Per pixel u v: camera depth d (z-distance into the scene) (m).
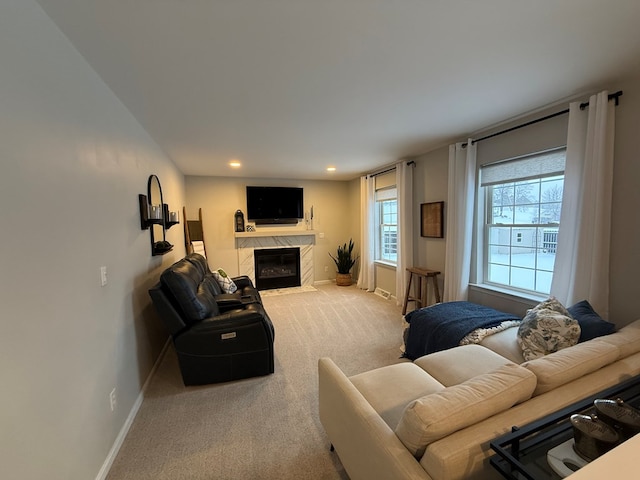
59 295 1.25
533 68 1.84
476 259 3.29
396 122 2.77
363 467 1.16
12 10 1.04
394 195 4.87
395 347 3.05
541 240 2.71
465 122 2.80
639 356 1.40
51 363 1.17
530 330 1.92
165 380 2.48
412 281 4.27
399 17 1.34
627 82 2.01
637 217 2.01
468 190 3.18
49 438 1.14
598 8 1.31
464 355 1.91
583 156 2.23
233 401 2.16
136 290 2.28
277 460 1.62
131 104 2.19
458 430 0.95
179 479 1.51
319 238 6.28
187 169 4.75
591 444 0.87
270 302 4.82
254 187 5.65
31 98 1.13
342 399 1.36
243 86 1.99
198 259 3.49
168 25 1.35
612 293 2.15
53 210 1.24
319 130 2.96
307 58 1.68
